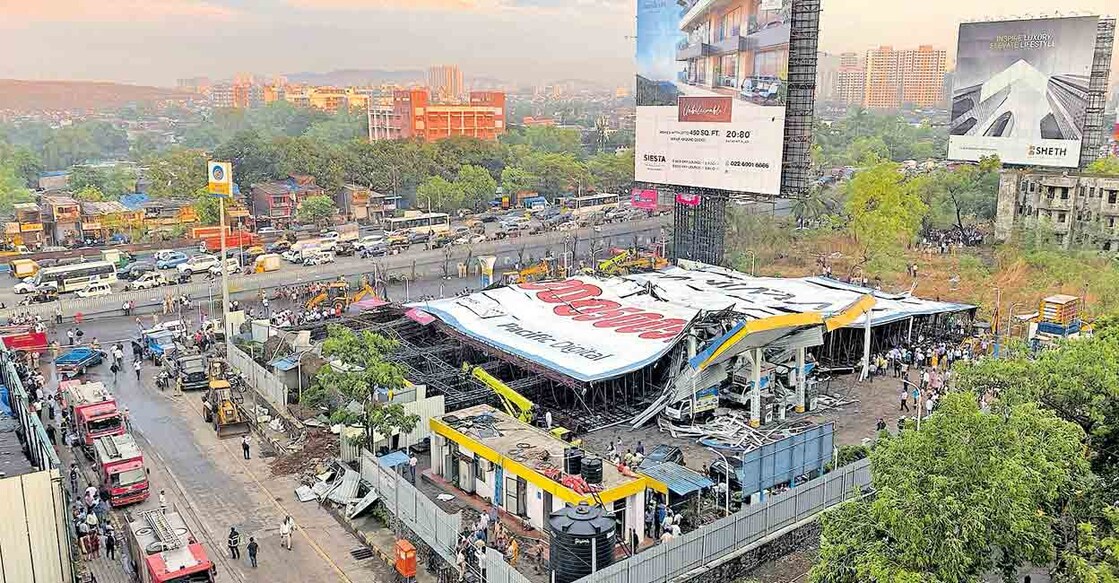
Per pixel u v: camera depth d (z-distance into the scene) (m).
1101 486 35.62
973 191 136.75
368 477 49.97
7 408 58.78
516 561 42.06
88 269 113.62
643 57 97.00
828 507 44.66
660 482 45.16
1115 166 136.12
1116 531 30.64
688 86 92.44
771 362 64.19
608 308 78.62
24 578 40.34
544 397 64.94
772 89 84.06
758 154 86.69
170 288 111.62
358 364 55.50
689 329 61.75
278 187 180.00
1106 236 114.12
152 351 80.12
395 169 197.88
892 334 77.81
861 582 31.12
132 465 50.75
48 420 64.69
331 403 59.88
